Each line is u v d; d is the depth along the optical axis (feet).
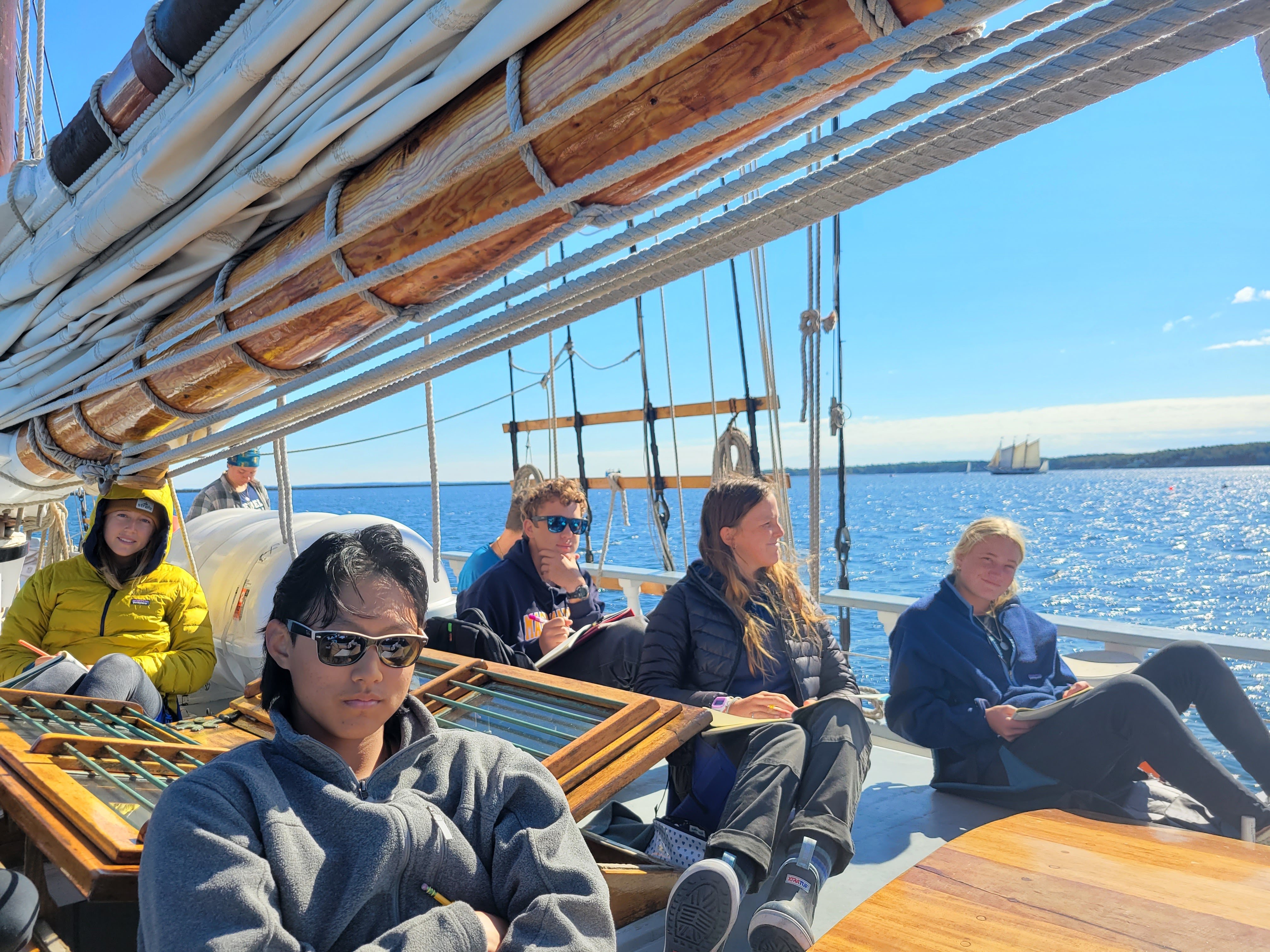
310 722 4.25
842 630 13.75
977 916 4.46
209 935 3.27
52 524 16.07
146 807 5.57
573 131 4.31
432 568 12.15
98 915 5.69
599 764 6.69
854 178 3.65
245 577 13.46
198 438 9.88
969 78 2.94
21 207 9.19
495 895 4.21
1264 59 2.57
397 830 3.91
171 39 6.08
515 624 11.25
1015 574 9.57
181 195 6.65
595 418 22.98
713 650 8.65
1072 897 4.69
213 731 8.77
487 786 4.44
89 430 9.50
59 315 8.76
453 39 4.81
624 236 4.10
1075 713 7.98
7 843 6.71
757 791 6.31
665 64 3.87
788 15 3.51
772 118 4.09
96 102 7.04
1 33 15.96
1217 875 4.99
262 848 3.68
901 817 8.64
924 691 8.97
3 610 15.67
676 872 6.73
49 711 7.77
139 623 10.77
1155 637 10.11
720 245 4.31
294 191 6.11
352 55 5.26
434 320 5.41
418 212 5.30
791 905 5.55
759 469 16.22
